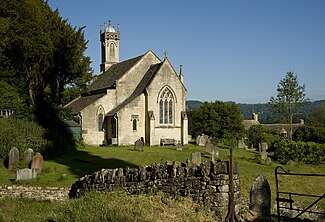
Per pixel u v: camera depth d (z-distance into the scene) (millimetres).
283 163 39656
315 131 57938
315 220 16141
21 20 45844
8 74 49688
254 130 71062
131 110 54594
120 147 50406
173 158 37500
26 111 44750
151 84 54594
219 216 12500
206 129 64438
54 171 28797
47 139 38281
